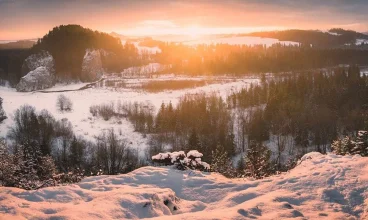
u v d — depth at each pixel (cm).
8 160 1770
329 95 8588
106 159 5728
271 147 6850
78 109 9838
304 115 7356
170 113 7600
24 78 14225
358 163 1295
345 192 1062
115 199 1055
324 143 6775
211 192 1270
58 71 16512
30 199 1062
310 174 1248
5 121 7938
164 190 1206
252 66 16662
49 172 2320
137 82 14550
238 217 908
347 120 7319
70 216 880
